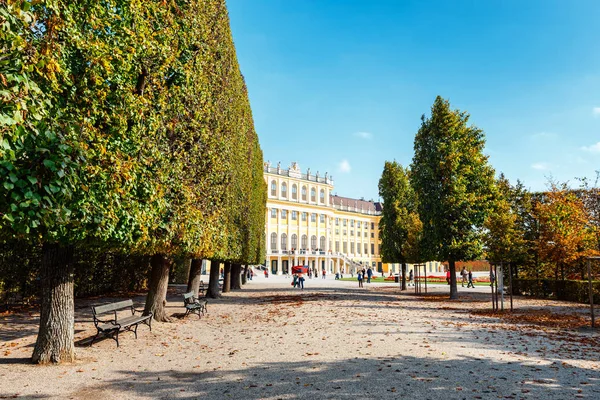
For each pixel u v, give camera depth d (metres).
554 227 24.30
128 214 7.14
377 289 35.16
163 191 8.84
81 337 10.74
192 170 11.38
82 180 5.86
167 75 9.87
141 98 7.72
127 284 27.78
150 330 11.75
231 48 17.08
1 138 3.94
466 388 6.05
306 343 9.78
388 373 6.89
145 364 7.84
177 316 15.24
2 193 4.41
